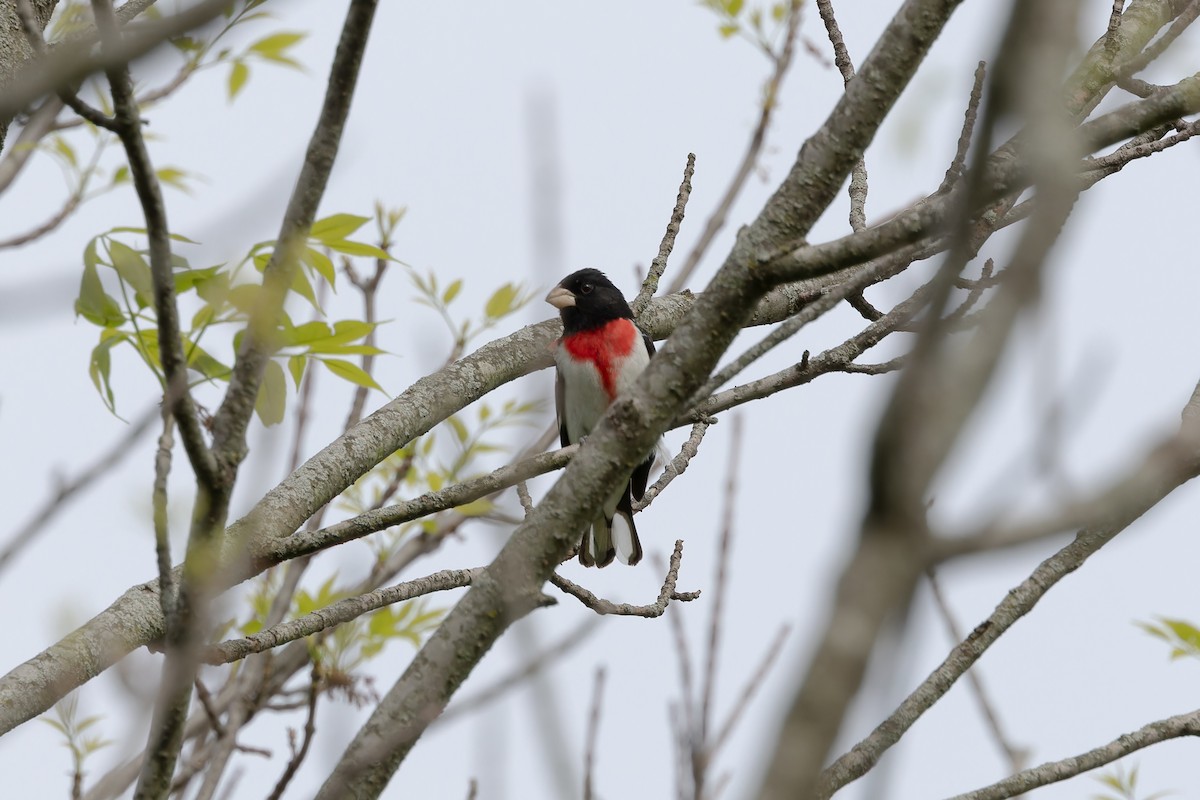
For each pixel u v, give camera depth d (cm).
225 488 505
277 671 989
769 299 904
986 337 267
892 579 256
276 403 696
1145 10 797
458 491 725
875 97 539
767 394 771
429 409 844
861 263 534
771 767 263
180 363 490
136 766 802
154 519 502
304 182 512
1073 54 282
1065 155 291
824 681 260
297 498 751
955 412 256
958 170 632
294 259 516
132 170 470
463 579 702
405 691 547
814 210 546
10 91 448
